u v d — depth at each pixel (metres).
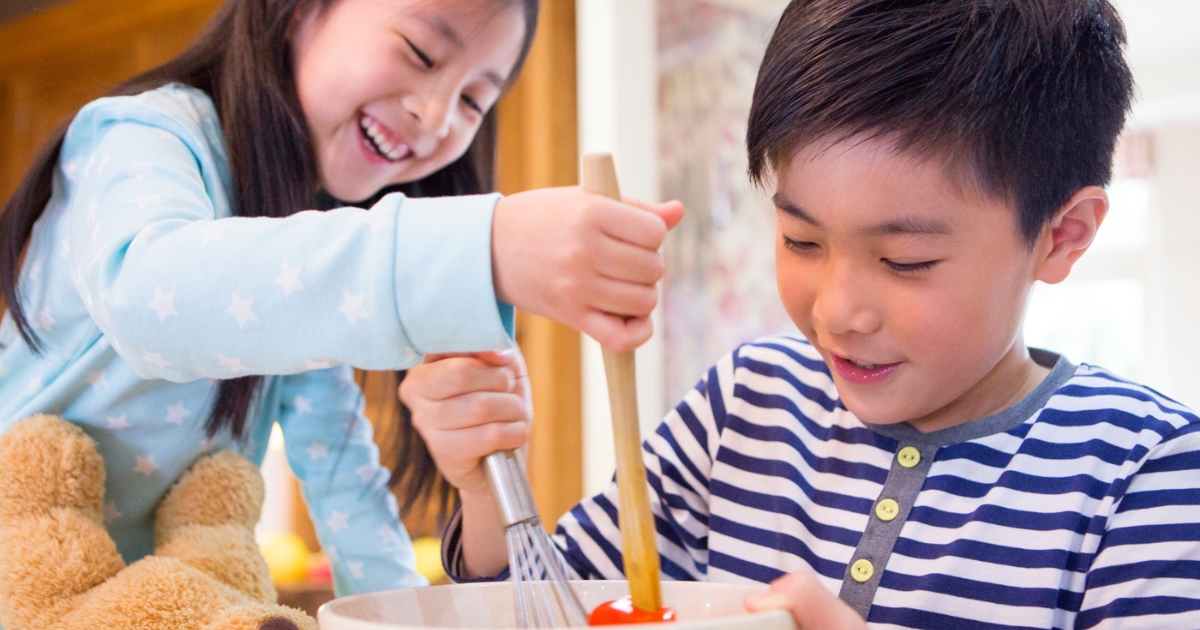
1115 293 5.45
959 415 0.75
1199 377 5.16
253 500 0.75
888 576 0.70
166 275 0.56
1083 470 0.70
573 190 0.51
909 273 0.61
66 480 0.67
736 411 0.85
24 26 2.86
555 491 2.23
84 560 0.64
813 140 0.61
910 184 0.59
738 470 0.82
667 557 0.83
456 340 0.53
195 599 0.62
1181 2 4.04
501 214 0.52
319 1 0.86
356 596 0.50
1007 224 0.62
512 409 0.64
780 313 2.62
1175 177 5.23
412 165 0.94
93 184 0.70
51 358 0.77
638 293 0.49
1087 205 0.67
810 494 0.78
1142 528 0.66
